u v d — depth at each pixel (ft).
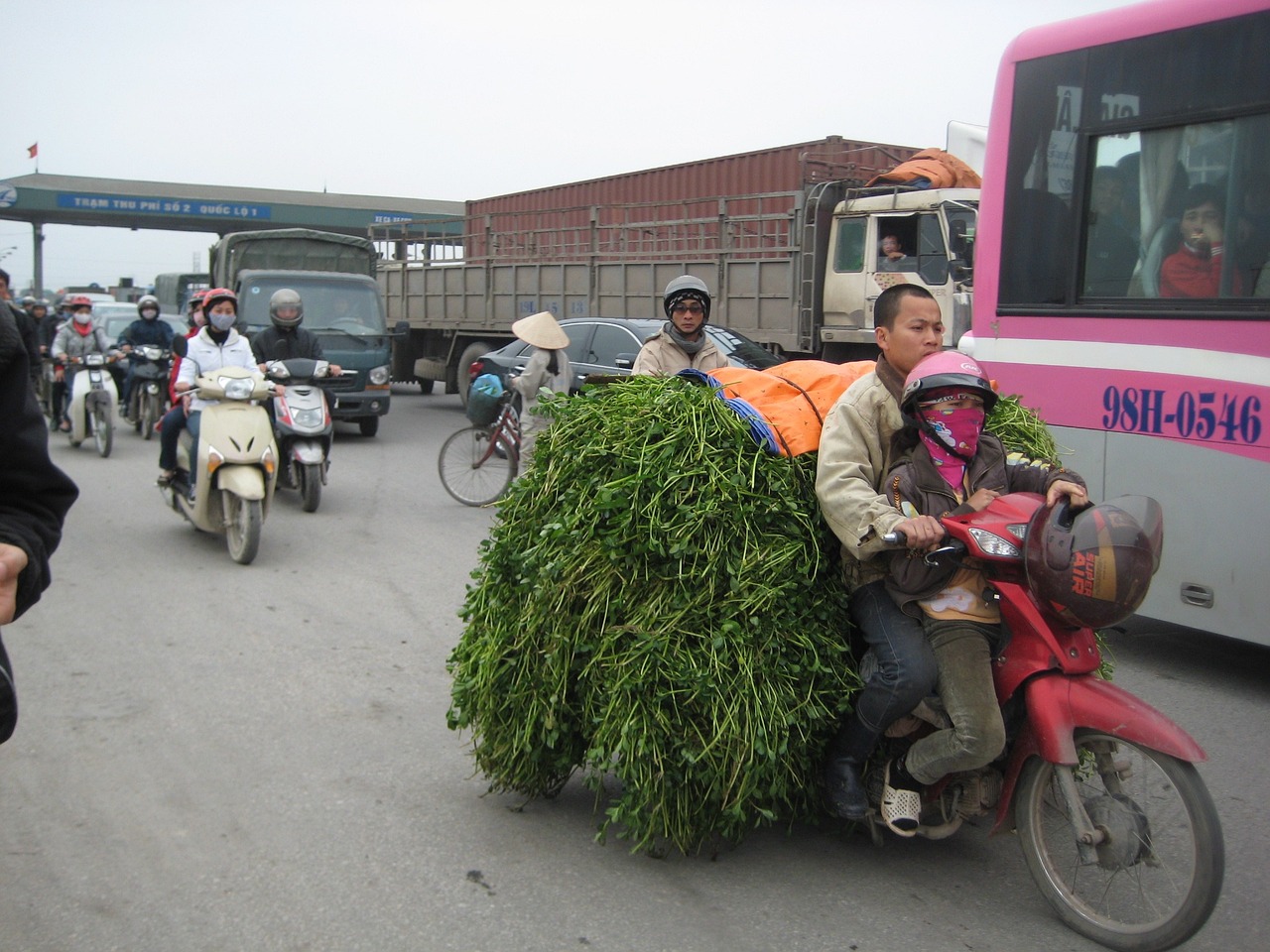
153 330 49.26
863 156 46.96
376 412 49.26
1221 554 17.70
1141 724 9.86
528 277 54.24
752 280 43.62
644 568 11.39
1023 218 20.30
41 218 148.66
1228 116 17.31
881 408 11.35
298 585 23.91
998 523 10.43
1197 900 9.70
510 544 12.41
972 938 10.55
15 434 6.61
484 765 12.94
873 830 11.66
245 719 15.99
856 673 11.50
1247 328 17.21
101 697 16.79
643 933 10.51
